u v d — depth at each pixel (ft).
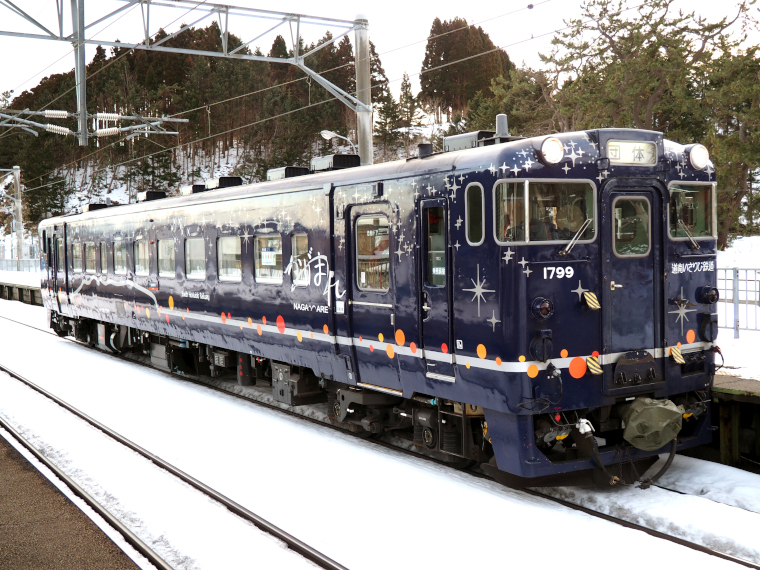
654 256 20.30
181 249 37.45
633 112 97.09
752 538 16.19
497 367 18.61
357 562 15.31
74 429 27.94
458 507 18.25
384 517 17.78
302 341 27.71
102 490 20.93
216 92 285.02
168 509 19.06
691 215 21.09
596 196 19.34
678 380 20.68
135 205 43.34
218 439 25.79
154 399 33.19
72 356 48.16
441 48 306.55
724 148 81.10
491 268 18.63
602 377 19.34
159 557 15.84
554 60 106.52
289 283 28.32
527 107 125.80
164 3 38.88
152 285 41.11
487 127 147.43
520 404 18.28
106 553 16.60
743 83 80.48
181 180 261.24
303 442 24.99
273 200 29.09
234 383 39.65
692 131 97.86
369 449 24.59
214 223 33.91
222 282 33.55
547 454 20.20
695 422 21.67
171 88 300.20
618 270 19.67
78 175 300.61
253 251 30.89
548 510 18.12
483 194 18.72
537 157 18.71
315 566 15.26
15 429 28.40
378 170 23.11
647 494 19.47
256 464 22.70
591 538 16.11
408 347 21.98
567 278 18.94
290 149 217.56
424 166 20.99
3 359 46.47
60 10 40.91
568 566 14.71
